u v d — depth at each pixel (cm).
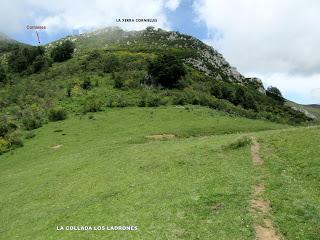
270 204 2884
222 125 7175
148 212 3038
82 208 3494
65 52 16238
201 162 4041
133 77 11588
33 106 10069
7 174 5731
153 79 11431
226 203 2964
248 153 4047
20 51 16900
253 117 10150
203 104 9931
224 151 4244
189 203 3048
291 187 3120
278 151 3916
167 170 4034
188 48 18625
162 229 2728
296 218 2670
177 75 11312
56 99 10525
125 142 6091
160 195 3356
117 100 9725
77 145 6700
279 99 17775
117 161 4762
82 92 10731
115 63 13062
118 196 3581
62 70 14012
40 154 6600
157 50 16450
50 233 3109
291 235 2503
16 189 4731
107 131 7438
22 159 6538
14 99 11300
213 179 3494
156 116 8306
